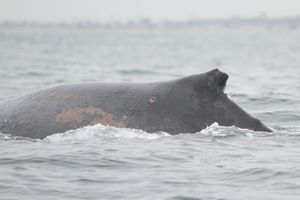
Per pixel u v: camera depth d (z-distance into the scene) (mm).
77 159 51250
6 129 58469
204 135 55812
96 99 58469
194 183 45531
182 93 56906
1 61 183750
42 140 56875
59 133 57094
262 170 48062
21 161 50781
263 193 43344
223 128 56125
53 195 43188
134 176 47219
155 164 50062
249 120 57219
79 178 46750
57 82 116000
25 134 57750
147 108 57094
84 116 57656
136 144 54781
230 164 49781
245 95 93500
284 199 41969
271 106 83188
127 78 127562
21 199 42406
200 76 57094
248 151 52938
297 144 55219
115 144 54906
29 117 58656
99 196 43000
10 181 45906
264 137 56375
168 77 131625
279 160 50562
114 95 58438
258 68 164375
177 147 53750
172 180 46156
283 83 116250
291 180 45906
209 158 51312
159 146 54094
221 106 56656
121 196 43000
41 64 171625
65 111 58219
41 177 46906
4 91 99562
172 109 56625
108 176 47250
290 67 167125
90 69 153750
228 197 42562
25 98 60906
